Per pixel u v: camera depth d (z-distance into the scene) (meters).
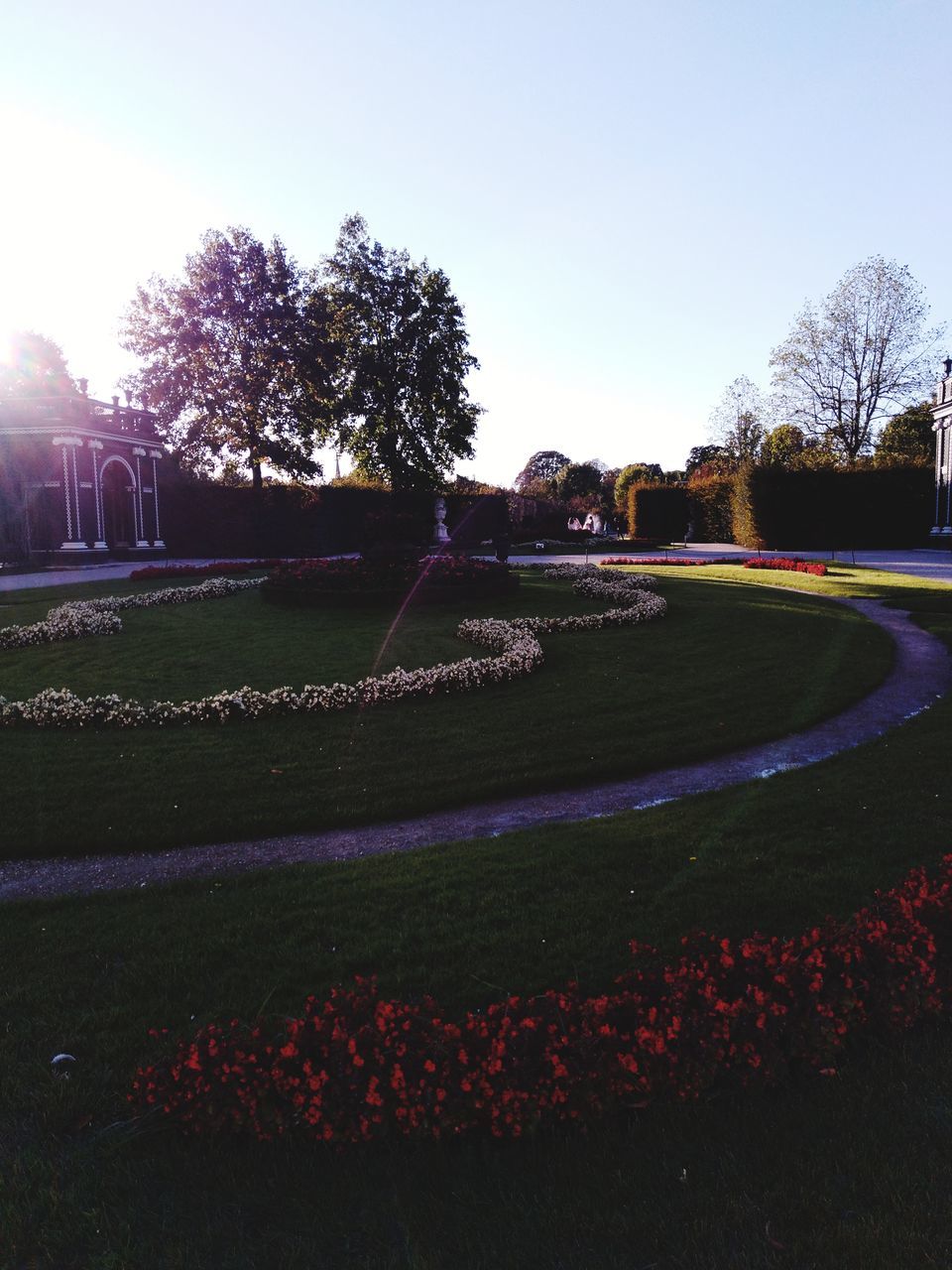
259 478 41.06
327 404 42.53
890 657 11.09
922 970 2.95
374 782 6.36
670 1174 2.30
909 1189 2.18
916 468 38.00
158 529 37.66
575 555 38.66
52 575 26.50
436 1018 2.87
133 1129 2.58
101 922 4.19
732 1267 1.96
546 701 8.79
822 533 38.78
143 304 39.91
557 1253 2.05
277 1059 2.64
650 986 3.03
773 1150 2.37
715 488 47.41
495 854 4.89
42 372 53.91
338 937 3.93
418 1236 2.12
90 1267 2.08
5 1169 2.44
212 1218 2.23
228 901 4.40
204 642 12.78
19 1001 3.44
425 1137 2.53
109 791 6.21
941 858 4.52
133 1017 3.30
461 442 46.66
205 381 40.25
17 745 7.45
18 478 31.83
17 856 5.23
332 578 16.94
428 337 44.84
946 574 22.41
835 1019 2.78
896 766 6.38
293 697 8.55
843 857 4.62
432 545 43.62
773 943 3.15
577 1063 2.61
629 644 12.24
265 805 5.91
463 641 12.72
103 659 11.51
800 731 7.79
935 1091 2.58
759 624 13.93
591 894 4.27
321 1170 2.41
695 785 6.37
